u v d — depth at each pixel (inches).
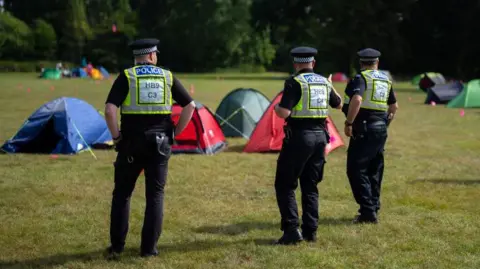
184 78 2701.8
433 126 811.4
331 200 371.9
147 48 249.4
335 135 591.2
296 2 2913.4
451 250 267.6
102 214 334.3
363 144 306.2
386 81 306.7
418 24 2770.7
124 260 252.5
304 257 255.1
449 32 2731.3
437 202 361.7
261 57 3772.1
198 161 516.1
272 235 293.0
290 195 274.2
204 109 590.2
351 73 2701.8
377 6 2640.3
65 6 3836.1
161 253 262.1
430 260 253.3
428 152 580.7
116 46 3750.0
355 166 310.0
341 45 2677.2
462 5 2618.1
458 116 941.2
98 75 2532.0
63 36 3777.1
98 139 585.0
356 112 292.7
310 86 266.8
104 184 418.9
